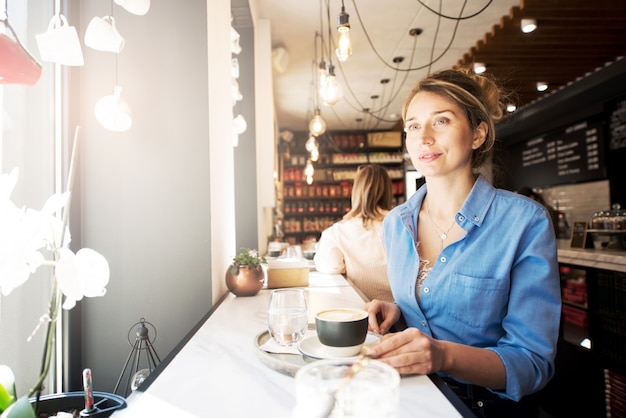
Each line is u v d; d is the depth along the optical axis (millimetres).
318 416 461
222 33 1996
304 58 5402
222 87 1955
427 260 1159
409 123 1150
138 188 1523
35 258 622
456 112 1074
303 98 7160
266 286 1889
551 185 6223
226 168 2053
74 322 1414
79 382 1443
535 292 976
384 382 473
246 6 3445
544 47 4301
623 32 3971
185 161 1541
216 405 679
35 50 1203
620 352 2582
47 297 1185
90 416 793
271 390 738
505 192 1084
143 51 1545
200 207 1538
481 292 1021
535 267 984
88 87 1507
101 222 1510
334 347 805
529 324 958
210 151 1560
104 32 1191
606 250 3004
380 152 9898
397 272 1212
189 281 1523
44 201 1264
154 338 1505
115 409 805
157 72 1546
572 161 5777
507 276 1010
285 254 3123
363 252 2121
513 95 1354
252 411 656
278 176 8398
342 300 1515
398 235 1233
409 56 5281
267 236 5297
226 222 2006
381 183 2189
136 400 699
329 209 9688
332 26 4578
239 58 3846
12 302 1060
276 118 7883
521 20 3707
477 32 4559
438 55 5238
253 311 1381
